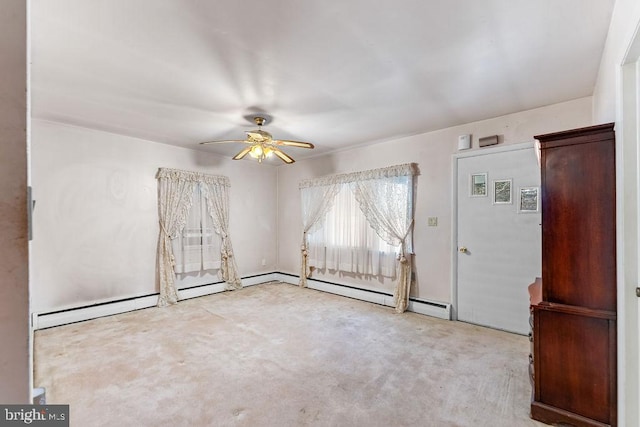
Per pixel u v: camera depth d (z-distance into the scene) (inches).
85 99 110.5
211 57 83.1
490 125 132.8
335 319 144.6
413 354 107.7
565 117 114.8
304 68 89.4
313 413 75.7
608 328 65.7
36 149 133.6
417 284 156.6
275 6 63.6
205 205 189.3
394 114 127.3
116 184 155.8
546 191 73.5
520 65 88.2
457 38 75.3
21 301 21.8
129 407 77.7
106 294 152.0
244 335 125.0
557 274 71.9
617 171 63.5
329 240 195.3
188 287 181.5
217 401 80.4
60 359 103.3
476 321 137.6
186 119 132.3
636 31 51.7
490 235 133.6
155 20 67.6
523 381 89.8
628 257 60.8
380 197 168.6
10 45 21.5
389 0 62.2
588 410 67.5
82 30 70.7
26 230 21.9
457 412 76.0
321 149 187.5
